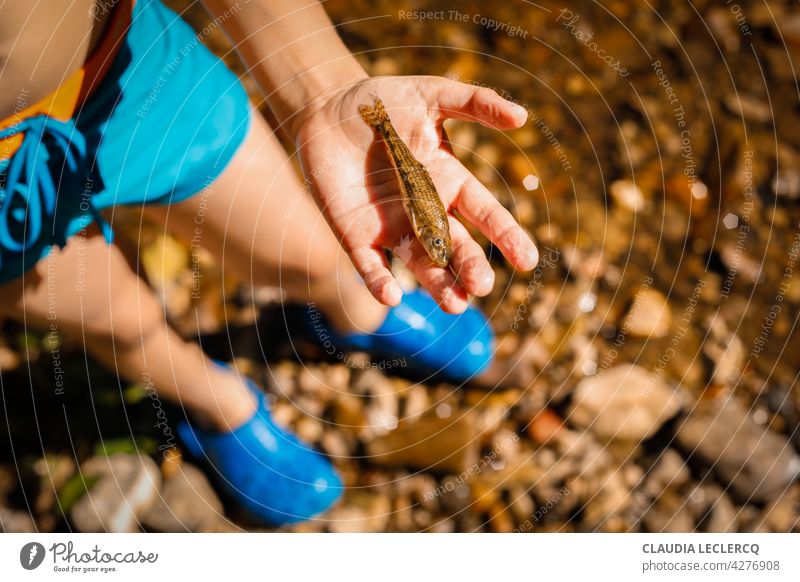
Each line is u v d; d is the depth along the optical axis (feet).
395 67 2.22
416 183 1.43
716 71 2.28
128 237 1.95
